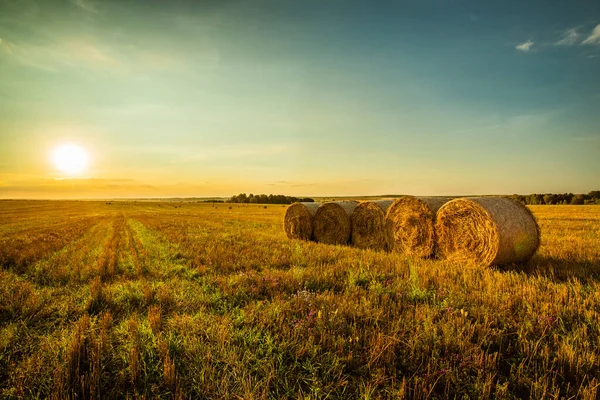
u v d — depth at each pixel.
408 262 8.62
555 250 10.20
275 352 3.81
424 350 3.75
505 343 4.04
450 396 3.11
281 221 28.09
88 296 5.91
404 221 10.95
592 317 4.64
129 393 3.18
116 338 4.24
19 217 35.84
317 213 14.73
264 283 6.59
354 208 13.91
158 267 8.84
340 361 3.60
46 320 5.00
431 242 9.98
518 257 8.48
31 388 3.23
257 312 4.90
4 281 7.20
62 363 3.53
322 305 5.01
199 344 3.87
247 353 3.73
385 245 11.89
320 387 3.17
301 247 11.40
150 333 4.25
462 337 4.02
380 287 5.98
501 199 9.10
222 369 3.49
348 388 3.22
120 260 9.91
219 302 5.57
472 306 5.09
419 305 5.19
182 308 5.33
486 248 8.30
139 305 5.53
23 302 5.57
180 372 3.47
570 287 5.93
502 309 4.95
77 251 11.67
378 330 4.21
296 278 6.78
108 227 22.42
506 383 3.07
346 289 6.00
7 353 3.93
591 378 3.26
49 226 23.55
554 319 4.46
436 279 6.71
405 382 3.15
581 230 16.19
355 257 9.37
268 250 10.94
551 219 24.22
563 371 3.36
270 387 3.23
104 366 3.52
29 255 10.56
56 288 6.72
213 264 8.76
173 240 14.15
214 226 22.22
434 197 10.85
